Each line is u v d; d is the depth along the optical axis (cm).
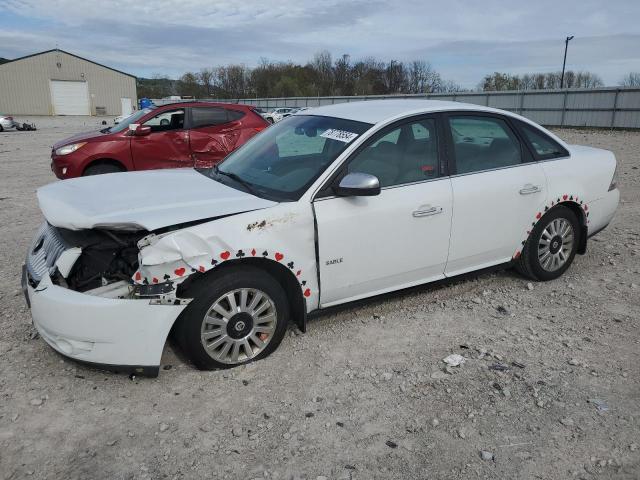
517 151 464
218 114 964
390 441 290
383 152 394
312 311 383
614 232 676
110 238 355
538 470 268
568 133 2722
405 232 398
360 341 396
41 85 5872
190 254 321
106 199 366
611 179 521
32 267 370
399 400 325
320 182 367
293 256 356
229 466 273
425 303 460
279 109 4409
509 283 503
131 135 898
